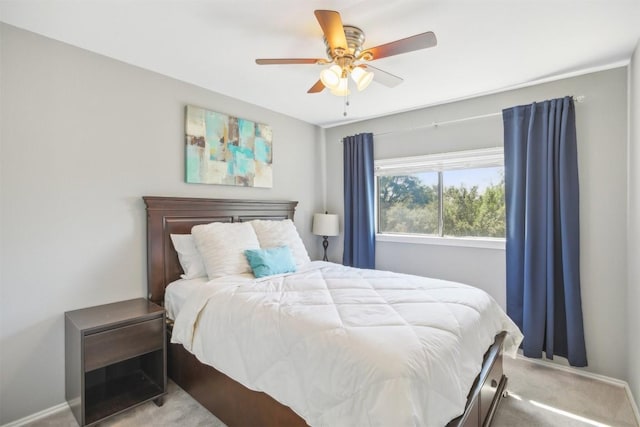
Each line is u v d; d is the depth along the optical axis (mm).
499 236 3107
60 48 2100
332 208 4242
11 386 1918
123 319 1999
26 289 1972
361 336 1399
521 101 2875
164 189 2652
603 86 2510
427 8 1736
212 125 2953
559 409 2107
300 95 3102
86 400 2047
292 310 1721
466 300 1956
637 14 1786
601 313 2510
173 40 2090
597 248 2523
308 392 1394
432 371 1273
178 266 2684
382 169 3832
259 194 3455
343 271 2787
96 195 2266
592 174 2545
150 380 2283
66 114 2127
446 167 3367
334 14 1479
